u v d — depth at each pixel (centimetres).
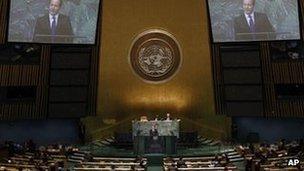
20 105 2386
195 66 2533
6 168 1538
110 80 2514
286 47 2370
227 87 2472
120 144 2256
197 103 2506
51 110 2414
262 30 2392
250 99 2436
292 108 2369
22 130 2464
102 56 2511
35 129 2478
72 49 2461
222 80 2481
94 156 2017
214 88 2491
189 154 2022
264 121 2508
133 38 2561
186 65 2542
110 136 2458
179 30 2556
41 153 2036
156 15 2570
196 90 2516
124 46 2552
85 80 2467
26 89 2420
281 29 2356
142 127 2147
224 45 2488
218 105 2473
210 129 2459
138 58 2558
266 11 2370
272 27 2370
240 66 2458
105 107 2488
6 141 2338
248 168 1780
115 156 2002
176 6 2561
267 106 2406
